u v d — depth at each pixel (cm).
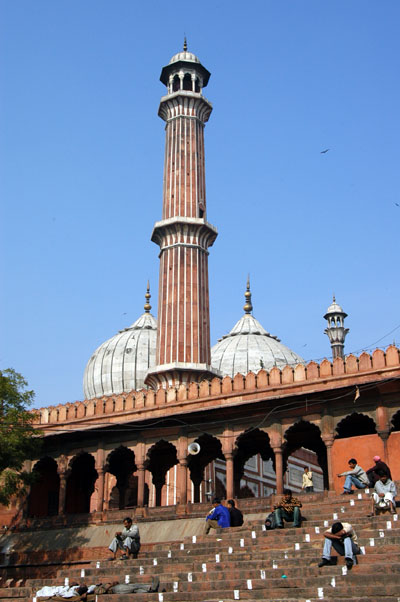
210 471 2678
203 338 2666
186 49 3169
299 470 3456
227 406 1886
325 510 1415
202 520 1839
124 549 1366
